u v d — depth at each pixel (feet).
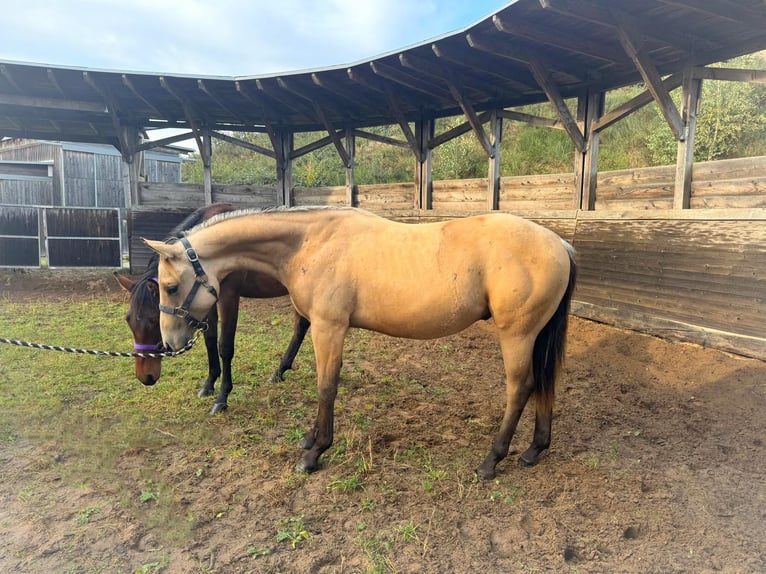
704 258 15.44
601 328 18.69
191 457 10.05
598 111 20.24
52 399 12.76
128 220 32.09
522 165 39.06
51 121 32.27
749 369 13.57
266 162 68.44
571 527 7.84
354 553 7.30
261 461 9.89
